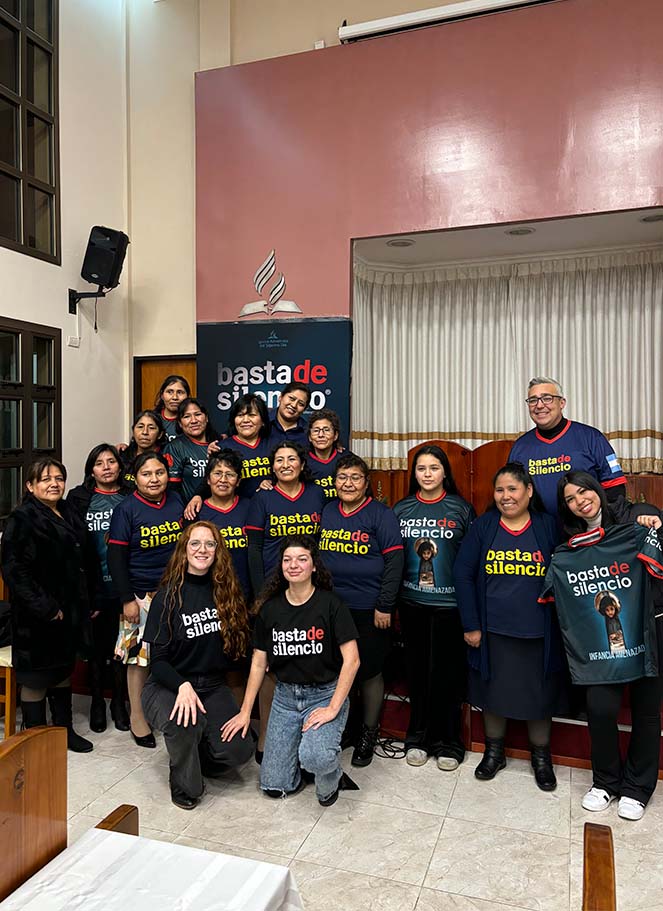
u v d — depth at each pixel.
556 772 3.11
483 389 5.86
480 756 3.28
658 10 3.90
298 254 4.69
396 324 6.03
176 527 3.46
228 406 4.87
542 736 3.00
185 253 5.40
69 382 4.80
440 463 3.20
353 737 3.41
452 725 3.19
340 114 4.58
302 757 2.66
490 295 5.83
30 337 4.38
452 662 3.18
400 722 3.49
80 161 4.93
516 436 5.76
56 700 3.33
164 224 5.45
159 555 3.44
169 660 2.96
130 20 5.54
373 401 6.01
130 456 4.14
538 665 2.90
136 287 5.52
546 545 2.91
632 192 3.96
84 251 4.97
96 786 2.97
